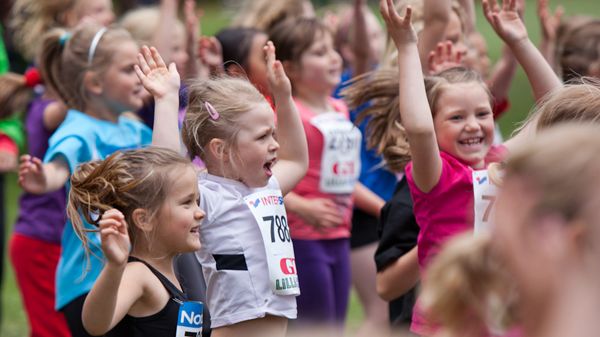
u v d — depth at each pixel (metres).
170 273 8.05
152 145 8.46
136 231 7.87
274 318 8.27
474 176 8.42
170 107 8.93
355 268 14.09
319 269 12.42
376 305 14.04
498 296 3.43
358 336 13.70
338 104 13.67
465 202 8.50
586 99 7.28
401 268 9.12
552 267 3.11
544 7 13.52
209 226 8.22
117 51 11.23
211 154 8.45
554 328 3.11
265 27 16.81
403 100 8.23
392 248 9.27
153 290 7.74
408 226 9.25
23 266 12.97
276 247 8.22
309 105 13.25
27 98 13.95
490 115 9.09
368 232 14.05
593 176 3.11
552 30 13.46
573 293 3.10
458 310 3.52
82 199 8.02
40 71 11.64
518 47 9.63
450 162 8.70
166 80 9.06
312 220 11.83
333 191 12.82
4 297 18.00
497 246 3.28
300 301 12.36
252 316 8.09
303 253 12.37
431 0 11.03
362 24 15.20
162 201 7.81
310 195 12.73
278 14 16.83
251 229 8.24
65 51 11.30
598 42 13.22
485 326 3.53
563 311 3.10
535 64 9.62
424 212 8.62
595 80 9.05
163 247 7.91
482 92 9.09
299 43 13.09
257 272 8.18
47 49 11.51
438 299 3.52
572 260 3.11
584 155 3.13
